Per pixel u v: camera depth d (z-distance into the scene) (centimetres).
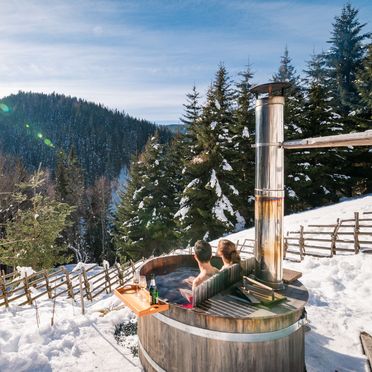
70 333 505
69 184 4175
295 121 2188
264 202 343
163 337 342
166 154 2670
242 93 2333
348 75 3278
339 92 3241
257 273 356
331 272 842
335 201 2139
